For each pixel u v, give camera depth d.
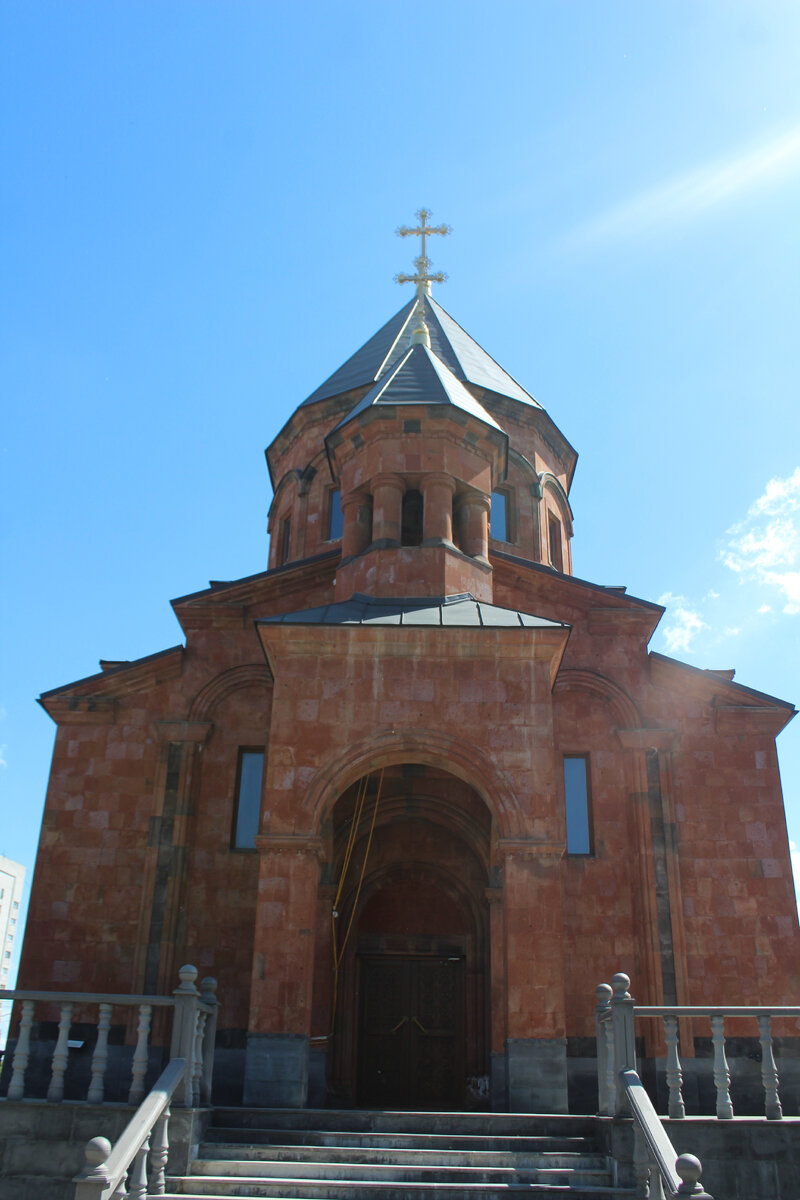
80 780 18.42
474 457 19.86
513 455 25.11
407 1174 10.85
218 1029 16.56
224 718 18.98
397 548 18.42
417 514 20.30
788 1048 16.39
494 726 15.12
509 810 14.59
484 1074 17.72
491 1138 11.55
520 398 25.95
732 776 18.28
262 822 14.52
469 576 18.58
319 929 17.05
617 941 17.16
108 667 21.38
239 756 18.77
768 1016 11.39
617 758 18.55
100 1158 8.80
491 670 15.50
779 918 17.23
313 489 25.36
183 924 17.31
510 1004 13.49
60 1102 11.31
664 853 17.52
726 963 16.91
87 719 18.94
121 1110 11.20
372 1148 11.41
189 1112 11.03
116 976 17.02
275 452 27.52
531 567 20.00
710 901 17.36
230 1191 10.36
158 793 18.14
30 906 17.52
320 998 16.69
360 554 18.86
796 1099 16.06
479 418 19.73
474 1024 18.08
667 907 17.14
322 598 20.22
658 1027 16.30
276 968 13.73
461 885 18.92
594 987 16.83
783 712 18.64
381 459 19.23
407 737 15.02
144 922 17.19
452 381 20.73
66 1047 11.77
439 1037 18.33
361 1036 18.28
